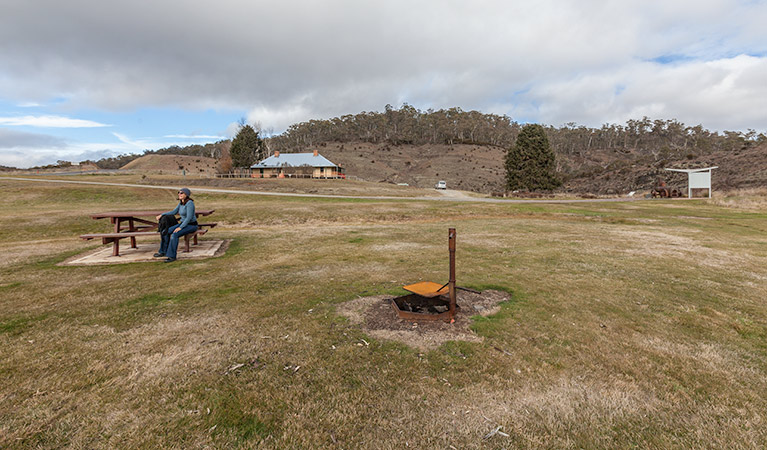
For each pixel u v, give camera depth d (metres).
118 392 2.54
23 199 28.38
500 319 3.87
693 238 9.91
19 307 4.31
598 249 8.19
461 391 2.57
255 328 3.64
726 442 2.08
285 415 2.30
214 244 8.92
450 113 172.50
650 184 53.91
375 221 16.02
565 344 3.32
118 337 3.44
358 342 3.32
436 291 4.11
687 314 4.09
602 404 2.44
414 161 125.88
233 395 2.51
